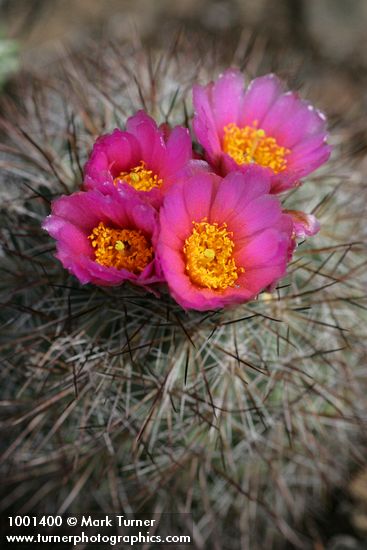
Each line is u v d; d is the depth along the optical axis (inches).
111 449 7.7
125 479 8.4
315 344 8.2
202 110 6.8
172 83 8.9
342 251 8.3
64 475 8.3
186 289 6.4
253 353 7.7
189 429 7.8
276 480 8.5
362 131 10.1
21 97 10.4
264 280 6.5
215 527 9.0
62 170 8.1
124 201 6.4
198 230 6.7
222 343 7.5
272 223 6.6
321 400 8.6
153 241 6.4
